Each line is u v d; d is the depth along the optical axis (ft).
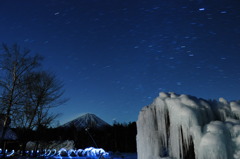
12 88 62.69
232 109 21.02
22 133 78.07
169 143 21.90
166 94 23.82
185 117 20.13
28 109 67.62
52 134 96.53
